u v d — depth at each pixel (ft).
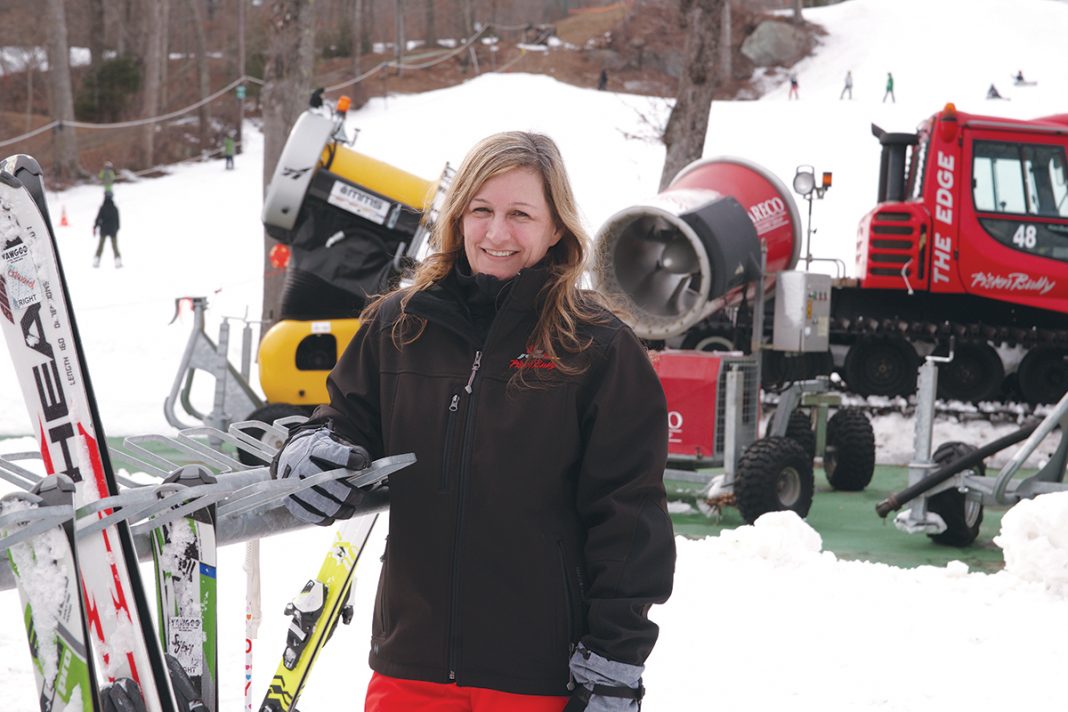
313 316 24.85
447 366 6.08
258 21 179.63
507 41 208.03
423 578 6.04
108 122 160.56
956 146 37.45
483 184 6.04
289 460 5.45
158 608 5.24
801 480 22.85
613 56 180.14
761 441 22.48
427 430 6.03
